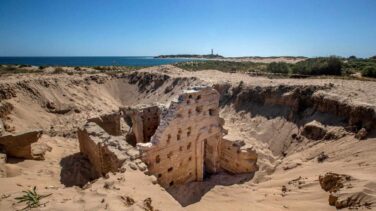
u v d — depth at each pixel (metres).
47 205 10.09
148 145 17.48
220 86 45.88
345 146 21.52
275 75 55.84
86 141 22.59
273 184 19.75
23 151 20.80
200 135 21.56
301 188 16.69
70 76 58.78
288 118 31.36
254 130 32.62
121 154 16.70
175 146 19.56
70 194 11.97
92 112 47.31
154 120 27.70
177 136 19.59
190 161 21.47
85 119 42.91
